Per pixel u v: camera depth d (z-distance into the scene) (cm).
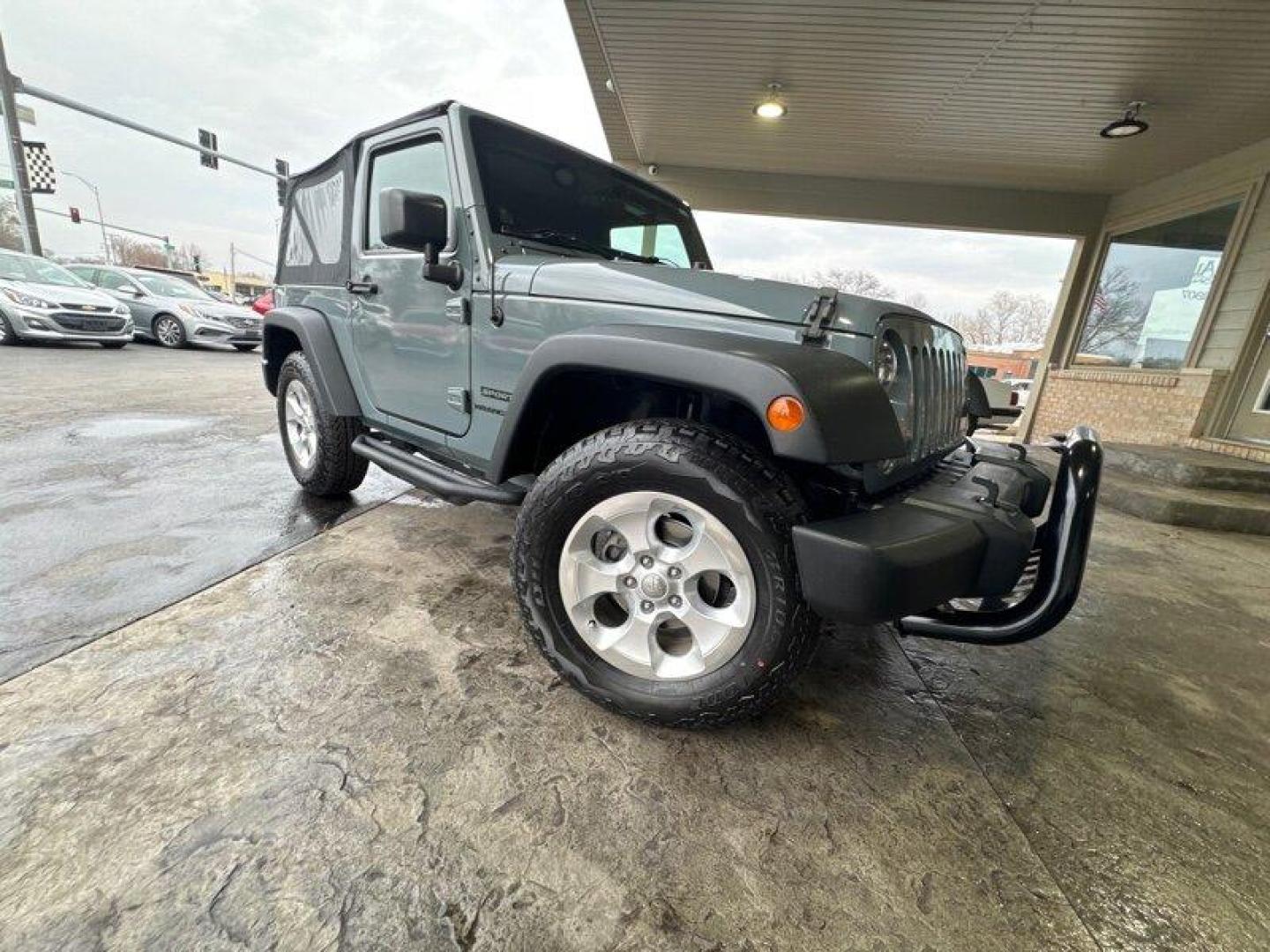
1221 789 145
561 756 137
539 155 214
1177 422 559
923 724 163
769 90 520
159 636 171
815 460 117
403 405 228
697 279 153
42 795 113
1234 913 111
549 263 172
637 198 259
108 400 539
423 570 230
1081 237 729
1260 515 395
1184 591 285
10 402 499
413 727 142
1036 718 170
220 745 131
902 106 529
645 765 136
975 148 611
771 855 115
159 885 98
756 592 132
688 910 103
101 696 143
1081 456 145
